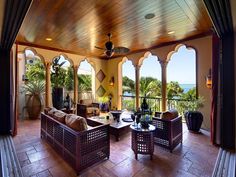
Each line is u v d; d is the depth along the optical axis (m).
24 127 4.81
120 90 7.45
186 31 4.27
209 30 4.21
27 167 2.48
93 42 5.20
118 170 2.42
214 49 3.41
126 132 4.02
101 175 2.29
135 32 4.28
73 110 5.86
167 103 5.69
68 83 8.29
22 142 3.54
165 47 5.51
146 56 6.43
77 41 5.08
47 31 4.14
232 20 2.13
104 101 7.21
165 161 2.69
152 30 4.16
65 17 3.31
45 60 5.86
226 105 2.69
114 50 3.93
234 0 1.63
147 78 8.49
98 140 2.63
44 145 3.37
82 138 2.38
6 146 2.70
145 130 2.78
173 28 4.03
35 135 4.04
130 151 3.11
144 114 3.19
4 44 3.11
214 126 3.39
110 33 4.34
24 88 6.27
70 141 2.51
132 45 5.62
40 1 2.68
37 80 6.50
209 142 3.55
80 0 2.67
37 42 5.22
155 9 3.01
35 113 6.03
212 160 2.72
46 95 5.98
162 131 3.20
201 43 4.61
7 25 2.20
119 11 3.07
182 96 5.48
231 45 2.65
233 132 2.63
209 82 4.25
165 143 3.17
